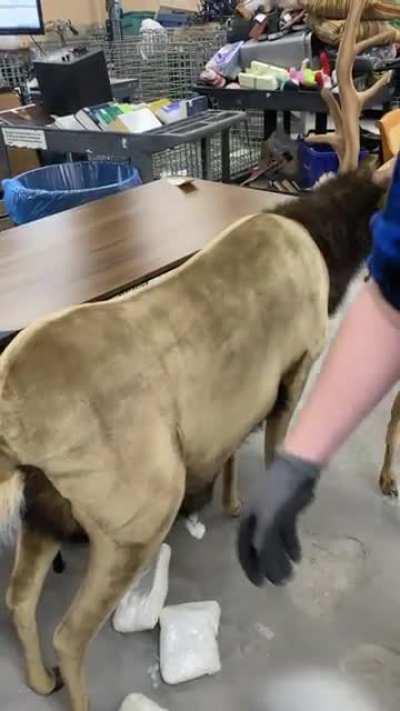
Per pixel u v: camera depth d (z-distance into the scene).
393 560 1.77
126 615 1.57
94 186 3.03
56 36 5.14
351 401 0.68
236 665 1.52
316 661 1.52
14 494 1.15
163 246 1.88
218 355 1.25
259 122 4.26
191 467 1.30
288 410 1.53
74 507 1.18
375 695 1.45
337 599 1.67
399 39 2.05
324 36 2.91
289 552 0.73
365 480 2.04
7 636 1.60
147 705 1.39
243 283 1.31
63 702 1.45
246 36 4.09
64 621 1.28
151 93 4.53
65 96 3.45
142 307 1.22
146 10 6.16
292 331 1.40
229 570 1.76
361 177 1.54
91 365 1.11
